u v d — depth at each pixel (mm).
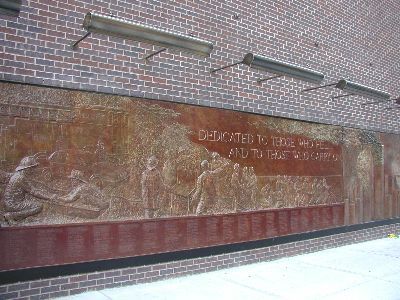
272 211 8570
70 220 5969
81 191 6074
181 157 7191
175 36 6281
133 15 6852
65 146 5992
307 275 7410
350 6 11086
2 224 5457
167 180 6980
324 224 9727
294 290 6492
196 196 7336
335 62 10461
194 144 7395
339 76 10531
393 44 12539
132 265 6535
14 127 5613
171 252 6980
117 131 6496
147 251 6699
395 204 11945
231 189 7871
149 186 6746
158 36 6137
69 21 6211
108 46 6543
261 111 8562
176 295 6113
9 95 5613
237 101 8164
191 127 7383
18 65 5719
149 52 6977
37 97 5824
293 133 9180
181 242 7113
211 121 7684
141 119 6773
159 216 6855
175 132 7156
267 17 8914
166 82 7148
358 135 10898
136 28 5926
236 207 7926
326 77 10172
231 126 7988
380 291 6508
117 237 6391
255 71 8539
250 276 7254
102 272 6246
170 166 7035
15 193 5543
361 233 10750
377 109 11664
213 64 7848
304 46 9680
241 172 8062
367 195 11016
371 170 11203
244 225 8047
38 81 5855
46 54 5965
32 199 5684
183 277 7094
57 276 5844
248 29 8516
